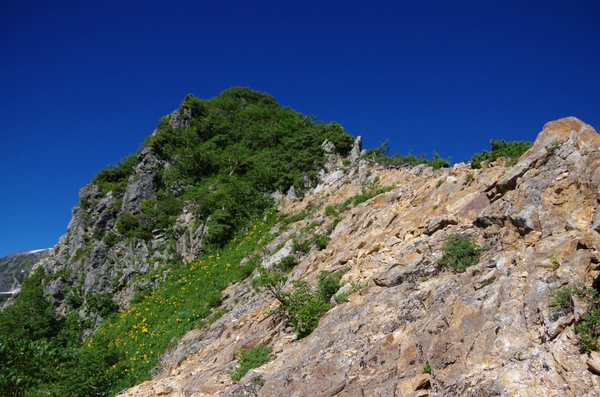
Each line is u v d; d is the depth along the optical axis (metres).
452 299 9.14
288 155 30.41
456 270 10.50
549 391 6.29
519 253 9.23
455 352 7.66
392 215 15.95
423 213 14.62
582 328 6.73
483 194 12.72
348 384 8.53
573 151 10.84
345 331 10.48
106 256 28.55
